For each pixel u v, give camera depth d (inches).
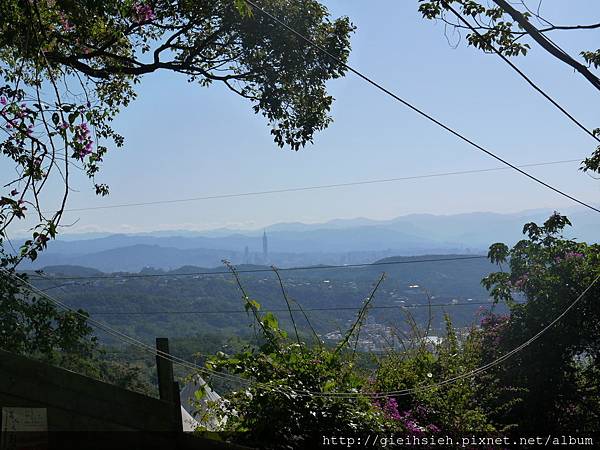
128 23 370.9
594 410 400.8
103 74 364.2
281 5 372.5
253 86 408.5
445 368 357.4
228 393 259.0
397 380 338.0
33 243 223.3
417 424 300.2
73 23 303.4
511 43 280.2
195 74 406.3
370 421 254.2
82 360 261.6
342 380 268.5
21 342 240.7
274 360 266.8
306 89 394.9
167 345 186.2
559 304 413.7
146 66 386.3
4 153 235.6
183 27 391.5
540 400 394.9
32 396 133.3
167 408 154.4
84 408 140.4
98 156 292.4
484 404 366.0
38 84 209.9
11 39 226.1
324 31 384.5
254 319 284.5
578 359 415.5
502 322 434.6
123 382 284.8
